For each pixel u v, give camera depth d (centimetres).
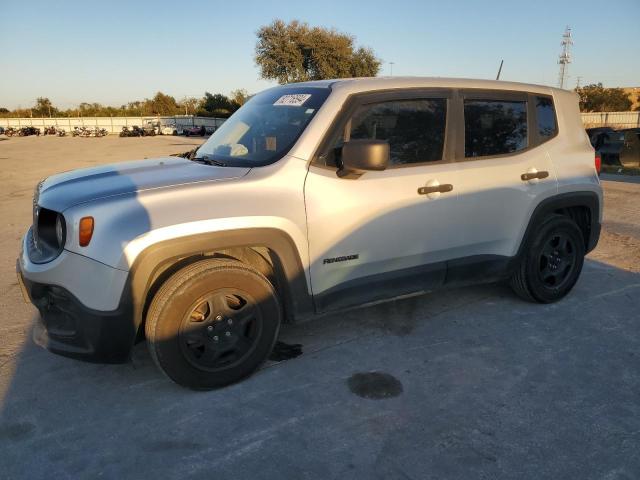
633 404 303
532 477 243
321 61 3612
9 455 258
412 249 362
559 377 333
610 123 4141
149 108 9444
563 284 451
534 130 420
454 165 374
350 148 302
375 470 248
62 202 292
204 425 282
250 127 372
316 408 298
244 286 308
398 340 384
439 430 278
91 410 297
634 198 1025
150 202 285
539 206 416
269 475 245
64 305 290
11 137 6266
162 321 289
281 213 308
